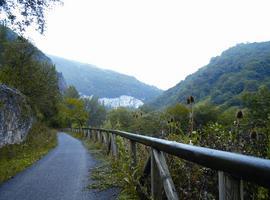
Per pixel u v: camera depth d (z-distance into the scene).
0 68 27.36
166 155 4.32
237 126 5.24
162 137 6.86
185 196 3.92
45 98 40.06
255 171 1.68
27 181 7.55
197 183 3.70
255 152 4.11
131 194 5.55
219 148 4.47
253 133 4.45
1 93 14.92
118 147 9.33
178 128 6.06
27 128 20.98
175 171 4.18
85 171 8.66
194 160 2.74
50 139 26.06
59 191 6.37
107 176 7.46
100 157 11.84
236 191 2.03
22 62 32.12
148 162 5.01
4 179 7.85
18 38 14.40
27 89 33.41
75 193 6.15
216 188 3.46
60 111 73.44
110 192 6.07
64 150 16.62
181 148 3.01
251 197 2.80
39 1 13.32
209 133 5.07
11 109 16.31
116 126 16.20
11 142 15.72
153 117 10.00
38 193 6.25
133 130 11.95
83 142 24.66
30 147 17.47
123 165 7.27
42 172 8.82
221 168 2.15
